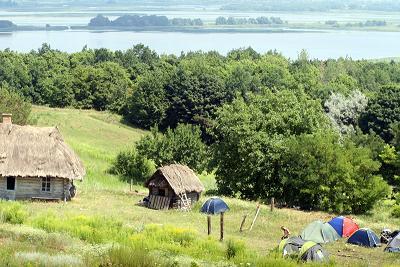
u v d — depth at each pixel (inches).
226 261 2564.0
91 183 5265.8
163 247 2689.5
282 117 5241.1
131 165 6127.0
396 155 5428.2
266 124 5157.5
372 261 3004.4
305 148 4803.2
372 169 4739.2
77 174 4293.8
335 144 4923.7
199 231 3437.5
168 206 4345.5
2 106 6633.9
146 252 2134.6
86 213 3762.3
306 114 5265.8
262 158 4980.3
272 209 4328.3
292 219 4104.3
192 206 4461.1
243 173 5098.4
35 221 3048.7
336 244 3415.4
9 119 4463.6
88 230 2883.9
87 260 2048.5
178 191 4355.3
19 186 4244.6
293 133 5265.8
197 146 6245.1
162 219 3831.2
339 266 2642.7
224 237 3336.6
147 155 6136.8
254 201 4931.1
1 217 3051.2
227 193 5241.1
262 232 3609.7
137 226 3260.3
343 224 3612.2
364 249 3304.6
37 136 4347.9
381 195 4739.2
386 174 6230.3
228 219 3969.0
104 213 3831.2
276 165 5014.8
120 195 4803.2
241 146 5017.2
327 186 4709.6
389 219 4505.4
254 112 5187.0
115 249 2096.5
